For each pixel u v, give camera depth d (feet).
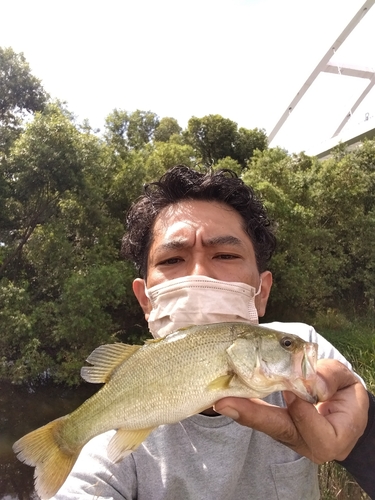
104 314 7.14
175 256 1.33
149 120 13.97
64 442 1.13
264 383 1.03
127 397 1.13
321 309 10.16
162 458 1.15
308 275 9.30
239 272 1.32
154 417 1.09
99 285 7.02
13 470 4.76
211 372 1.08
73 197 7.90
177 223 1.34
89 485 1.08
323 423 0.87
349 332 8.32
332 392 0.97
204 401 1.06
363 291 11.11
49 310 6.98
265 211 1.60
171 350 1.12
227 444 1.17
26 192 7.26
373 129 13.84
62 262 7.73
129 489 1.12
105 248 8.16
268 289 1.55
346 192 10.69
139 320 8.48
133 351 1.17
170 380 1.10
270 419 0.88
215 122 13.01
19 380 6.59
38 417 6.11
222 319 1.26
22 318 6.52
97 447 1.19
